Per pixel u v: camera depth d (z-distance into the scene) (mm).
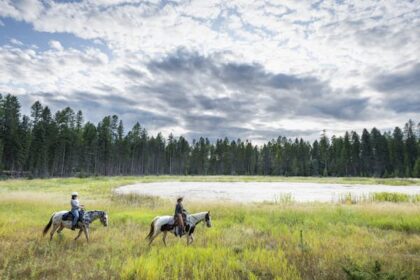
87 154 95062
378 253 10102
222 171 133000
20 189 37406
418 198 27656
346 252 10102
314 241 11688
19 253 9711
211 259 9688
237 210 20453
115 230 14156
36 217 17016
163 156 132500
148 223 16281
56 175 86750
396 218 16922
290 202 25844
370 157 103875
